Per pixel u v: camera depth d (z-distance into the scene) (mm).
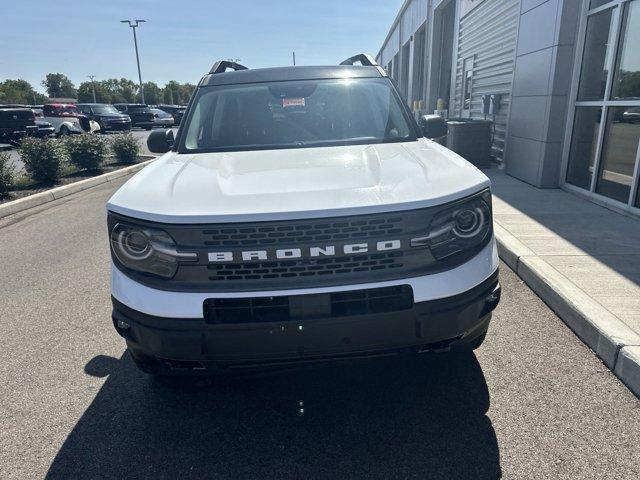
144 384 3027
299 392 2869
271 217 2102
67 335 3717
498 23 9859
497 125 9945
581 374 2891
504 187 7586
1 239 6648
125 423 2656
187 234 2139
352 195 2213
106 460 2381
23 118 19922
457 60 13445
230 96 3805
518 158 8289
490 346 3236
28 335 3736
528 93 7855
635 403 2617
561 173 7316
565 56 6883
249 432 2543
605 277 3861
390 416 2615
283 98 3736
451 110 14156
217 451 2414
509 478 2152
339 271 2150
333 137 3428
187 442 2488
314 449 2396
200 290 2150
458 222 2262
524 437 2398
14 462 2389
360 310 2168
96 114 28484
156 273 2213
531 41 7746
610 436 2377
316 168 2635
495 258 2406
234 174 2615
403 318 2170
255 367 2320
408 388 2848
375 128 3488
